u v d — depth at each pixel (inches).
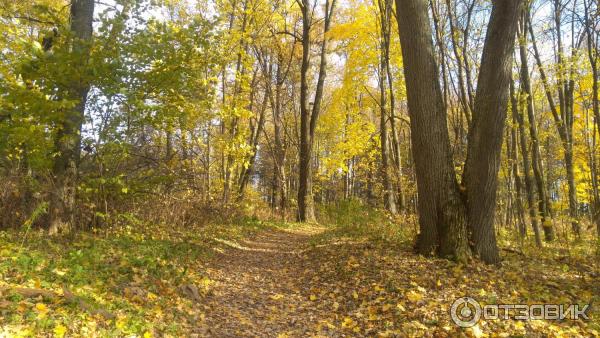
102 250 298.4
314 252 422.0
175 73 327.6
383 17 587.5
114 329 176.4
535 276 283.7
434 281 261.0
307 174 869.8
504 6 292.8
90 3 358.0
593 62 495.5
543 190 572.1
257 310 256.5
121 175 334.6
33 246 275.4
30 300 178.4
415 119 321.4
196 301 253.4
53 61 282.2
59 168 334.0
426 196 320.2
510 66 298.5
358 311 241.3
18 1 369.1
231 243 476.4
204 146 593.9
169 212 485.7
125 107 317.1
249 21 674.8
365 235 453.7
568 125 619.8
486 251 305.4
